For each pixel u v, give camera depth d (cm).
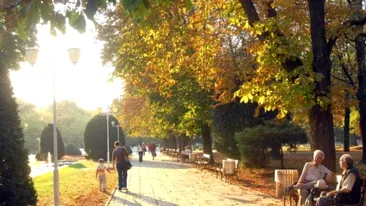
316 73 1238
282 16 1381
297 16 1462
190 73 2438
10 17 541
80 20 529
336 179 1170
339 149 5784
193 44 1802
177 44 1847
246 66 1998
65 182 2445
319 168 1189
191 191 1936
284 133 2420
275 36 1252
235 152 2802
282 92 1211
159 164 4359
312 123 1311
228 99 2108
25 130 8988
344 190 984
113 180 2595
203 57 1839
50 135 5600
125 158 2055
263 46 1271
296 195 1247
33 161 5841
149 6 497
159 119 3925
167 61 1886
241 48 2120
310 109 1309
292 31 1452
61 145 5644
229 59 2081
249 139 2472
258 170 2695
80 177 2764
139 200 1694
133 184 2338
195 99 2967
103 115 5038
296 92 1188
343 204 986
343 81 2500
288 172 1565
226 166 2270
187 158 4684
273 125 2489
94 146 4947
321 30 1299
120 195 1859
